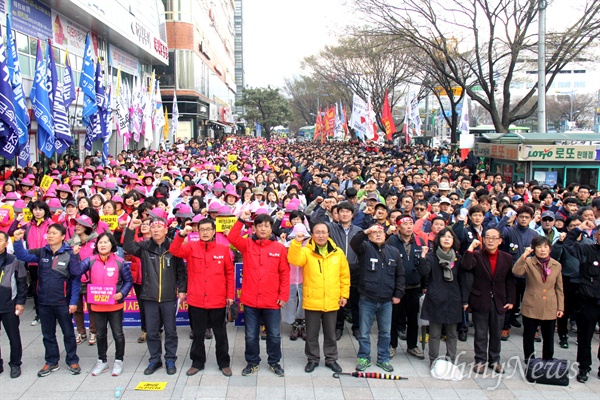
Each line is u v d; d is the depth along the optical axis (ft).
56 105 48.98
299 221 26.68
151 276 22.38
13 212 29.37
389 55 117.39
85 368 22.86
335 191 33.09
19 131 42.83
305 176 58.39
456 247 23.44
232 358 24.06
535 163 50.72
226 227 26.20
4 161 55.93
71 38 75.41
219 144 153.89
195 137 167.43
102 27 82.02
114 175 48.78
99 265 22.26
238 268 27.48
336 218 27.61
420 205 28.66
